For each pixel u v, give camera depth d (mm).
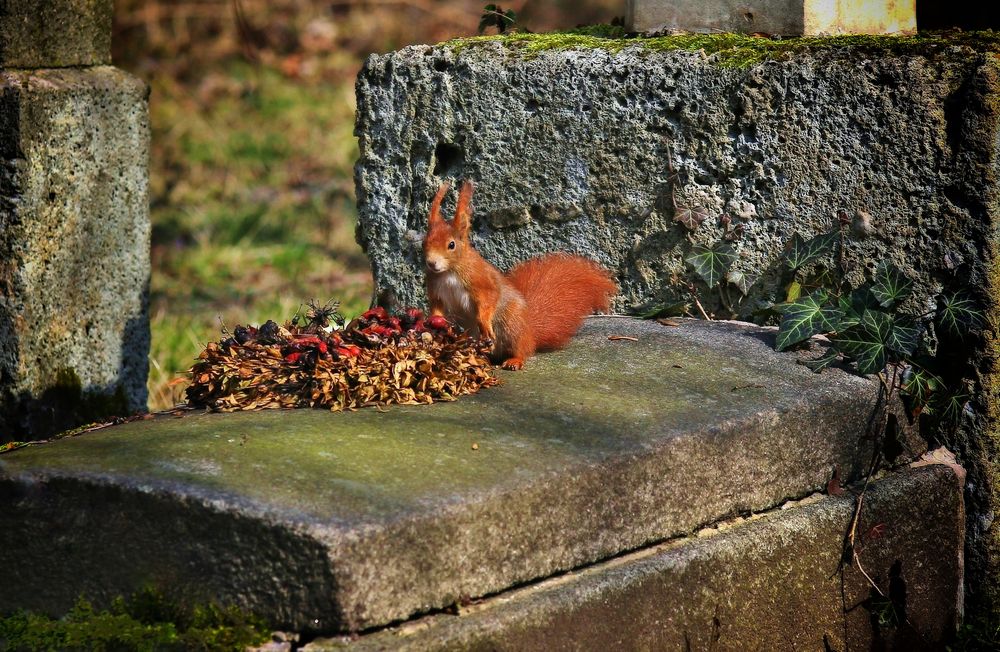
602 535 5625
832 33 7660
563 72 7953
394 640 4797
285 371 6391
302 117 21766
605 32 8656
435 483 5168
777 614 6238
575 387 6535
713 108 7566
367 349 6465
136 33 23969
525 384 6590
